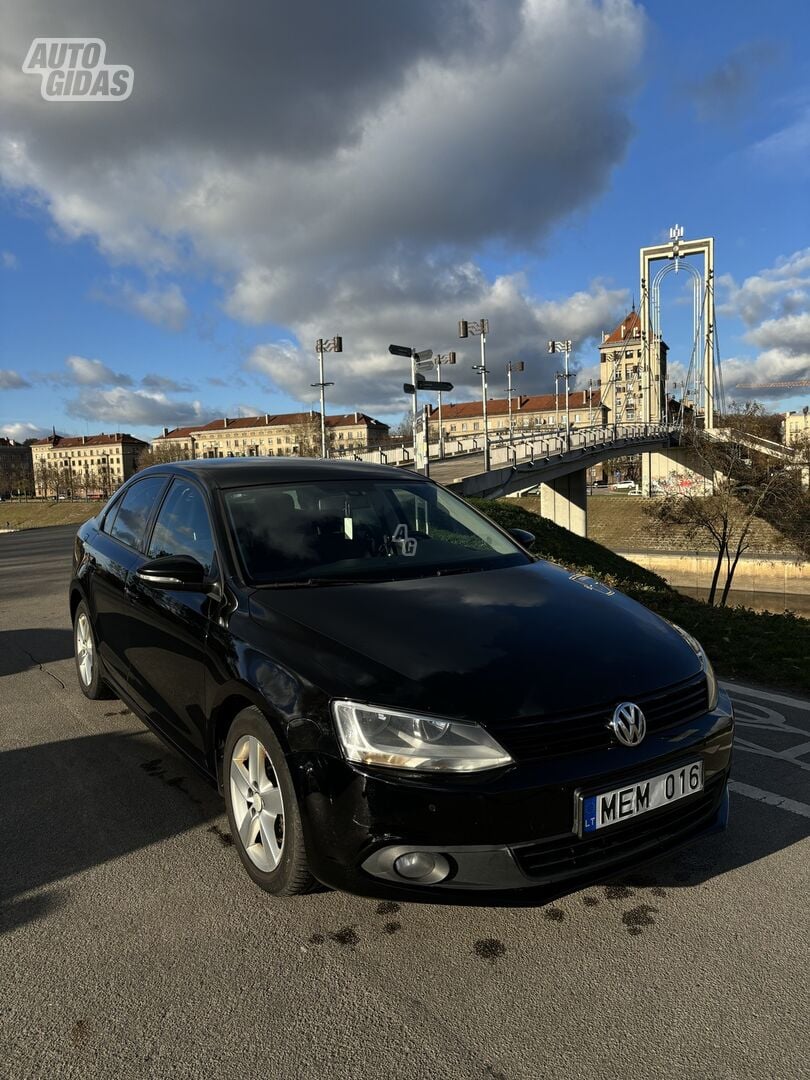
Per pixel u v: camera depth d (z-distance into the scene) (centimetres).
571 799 222
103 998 218
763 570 4756
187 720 318
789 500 3045
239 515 338
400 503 387
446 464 4372
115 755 402
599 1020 208
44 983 224
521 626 269
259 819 266
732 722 268
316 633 259
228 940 244
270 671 254
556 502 5253
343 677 236
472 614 276
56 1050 198
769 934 246
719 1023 206
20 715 472
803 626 770
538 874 222
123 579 396
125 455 18438
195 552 341
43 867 290
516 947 240
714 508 3070
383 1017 209
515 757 221
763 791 358
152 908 262
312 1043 200
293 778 236
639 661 258
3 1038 203
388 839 219
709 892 272
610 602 308
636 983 223
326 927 251
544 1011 211
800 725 456
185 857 297
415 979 225
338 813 225
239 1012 212
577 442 4859
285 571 311
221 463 404
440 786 216
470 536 378
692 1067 191
